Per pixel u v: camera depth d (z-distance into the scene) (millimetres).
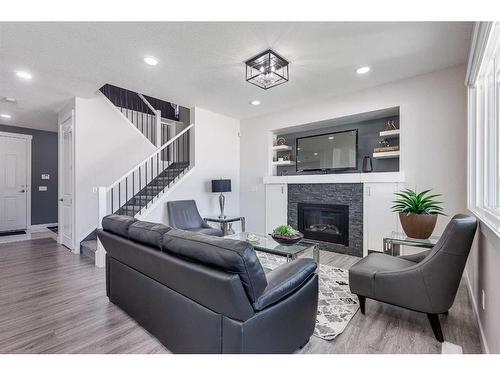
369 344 1715
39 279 2887
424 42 2496
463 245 1691
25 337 1793
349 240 3922
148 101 5746
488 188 2084
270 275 1576
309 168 4609
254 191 5191
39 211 6113
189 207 4363
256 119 5164
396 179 3391
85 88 3631
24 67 2971
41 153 6152
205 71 3115
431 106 3178
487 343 1592
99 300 2371
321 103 4184
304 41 2467
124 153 4633
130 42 2465
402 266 2156
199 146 4715
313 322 1736
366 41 2473
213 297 1286
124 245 1924
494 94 1833
